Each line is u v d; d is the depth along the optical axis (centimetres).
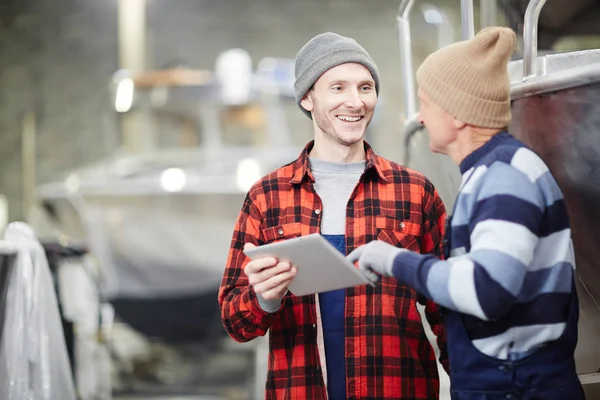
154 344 749
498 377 203
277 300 242
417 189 265
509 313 203
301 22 1416
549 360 203
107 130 1390
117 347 731
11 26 1423
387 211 261
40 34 1422
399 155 1320
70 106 1407
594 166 242
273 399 256
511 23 470
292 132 1123
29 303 335
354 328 251
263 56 1412
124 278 730
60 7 1424
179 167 798
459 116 209
